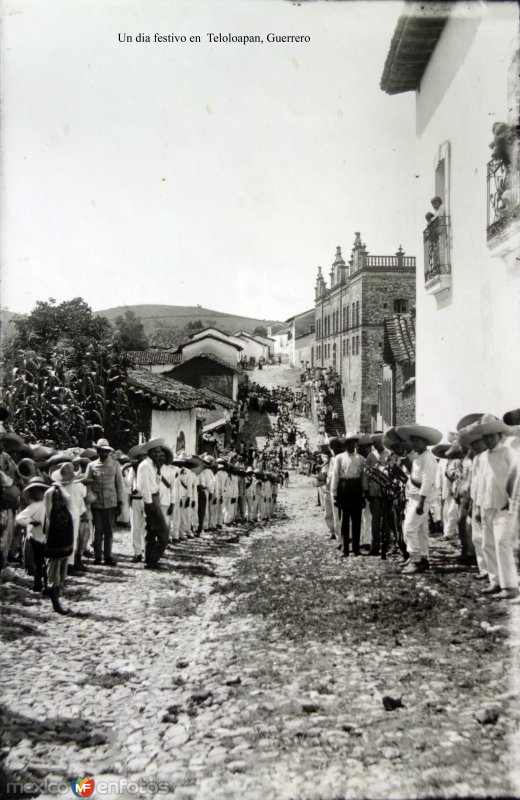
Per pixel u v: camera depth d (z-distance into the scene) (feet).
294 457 130.82
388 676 17.63
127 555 36.35
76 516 30.17
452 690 16.58
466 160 32.07
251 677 18.10
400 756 13.84
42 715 16.21
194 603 25.52
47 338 47.03
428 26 35.17
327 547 39.37
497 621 20.79
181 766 13.91
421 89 40.19
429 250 37.32
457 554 32.65
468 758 13.51
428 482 28.30
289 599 25.41
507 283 26.81
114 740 15.06
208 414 123.95
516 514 22.74
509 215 25.64
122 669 18.89
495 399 28.35
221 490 52.75
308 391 159.63
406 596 24.57
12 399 44.21
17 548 30.91
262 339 248.93
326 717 15.64
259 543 42.16
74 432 47.80
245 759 14.02
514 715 15.11
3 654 19.85
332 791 12.72
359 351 112.16
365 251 110.22
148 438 66.33
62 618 23.43
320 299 145.79
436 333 38.45
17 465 31.12
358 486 34.42
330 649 19.77
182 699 16.92
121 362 61.05
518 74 25.02
